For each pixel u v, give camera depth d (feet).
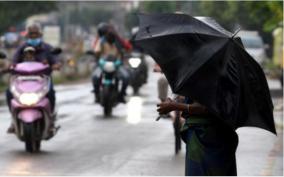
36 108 55.77
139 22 32.14
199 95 30.01
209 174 31.04
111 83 85.40
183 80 30.14
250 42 173.68
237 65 30.78
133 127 74.64
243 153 57.52
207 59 30.07
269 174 48.42
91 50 89.66
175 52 30.71
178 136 56.59
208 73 30.12
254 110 31.37
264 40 207.51
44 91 56.65
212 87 30.01
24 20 208.44
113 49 88.58
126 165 51.42
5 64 132.46
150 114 87.76
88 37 308.40
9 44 156.56
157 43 31.01
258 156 55.98
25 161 52.60
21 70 56.90
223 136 31.30
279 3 115.96
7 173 47.44
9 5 195.11
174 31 31.12
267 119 31.60
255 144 62.59
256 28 197.98
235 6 195.83
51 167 50.11
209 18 32.94
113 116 86.28
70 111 91.81
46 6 204.44
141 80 123.03
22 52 59.93
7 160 52.95
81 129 72.74
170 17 31.76
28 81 56.85
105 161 53.06
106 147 60.23
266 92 31.48
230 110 30.27
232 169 31.55
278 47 146.20
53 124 58.18
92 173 48.14
